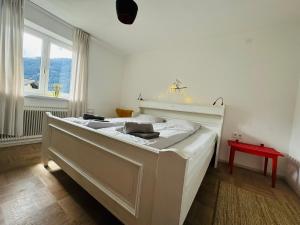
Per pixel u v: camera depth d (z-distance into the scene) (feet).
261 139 8.68
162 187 2.99
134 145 3.47
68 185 5.46
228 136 9.50
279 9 6.92
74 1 7.59
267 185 7.14
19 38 7.88
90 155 4.58
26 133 8.93
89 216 4.19
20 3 7.76
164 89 12.14
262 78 8.70
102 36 11.21
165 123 9.34
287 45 8.18
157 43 11.53
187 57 11.12
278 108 8.32
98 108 12.81
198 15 7.78
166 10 7.52
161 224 3.02
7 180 5.36
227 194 6.04
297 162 6.98
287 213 5.19
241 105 9.23
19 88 8.07
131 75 14.02
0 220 3.74
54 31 9.46
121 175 3.74
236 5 6.85
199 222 4.37
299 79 7.83
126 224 3.59
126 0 4.90
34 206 4.32
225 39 9.75
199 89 10.61
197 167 4.47
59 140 5.89
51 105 9.93
